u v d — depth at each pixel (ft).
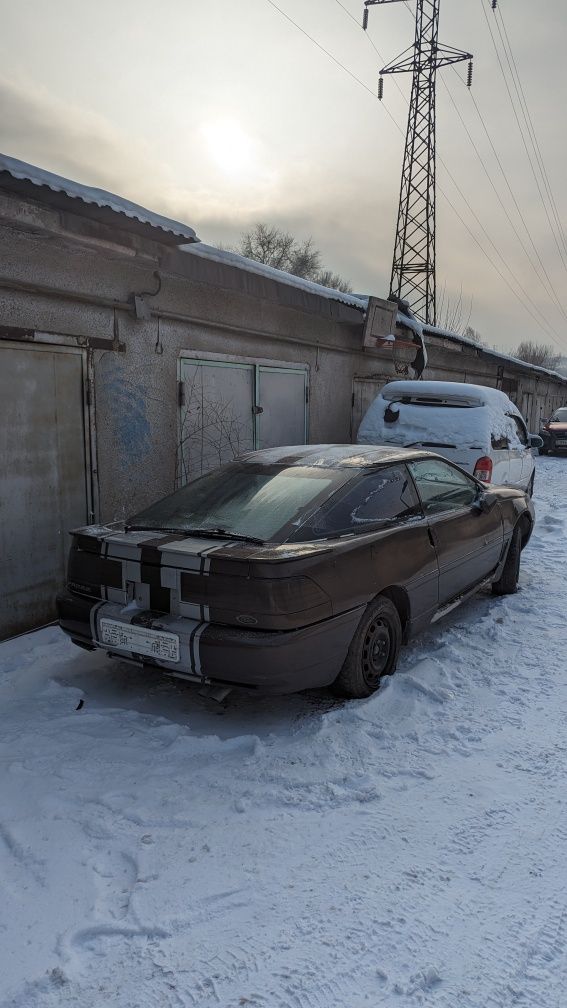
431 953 7.16
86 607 12.53
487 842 8.98
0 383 15.78
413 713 12.51
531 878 8.31
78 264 17.69
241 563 10.91
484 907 7.83
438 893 8.05
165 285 20.95
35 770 10.46
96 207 14.66
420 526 14.57
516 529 19.94
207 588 11.15
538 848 8.86
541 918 7.66
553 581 21.86
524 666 14.87
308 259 136.05
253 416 26.43
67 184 13.78
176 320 21.58
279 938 7.37
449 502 16.57
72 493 17.99
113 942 7.35
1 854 8.68
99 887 8.15
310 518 12.44
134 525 13.37
